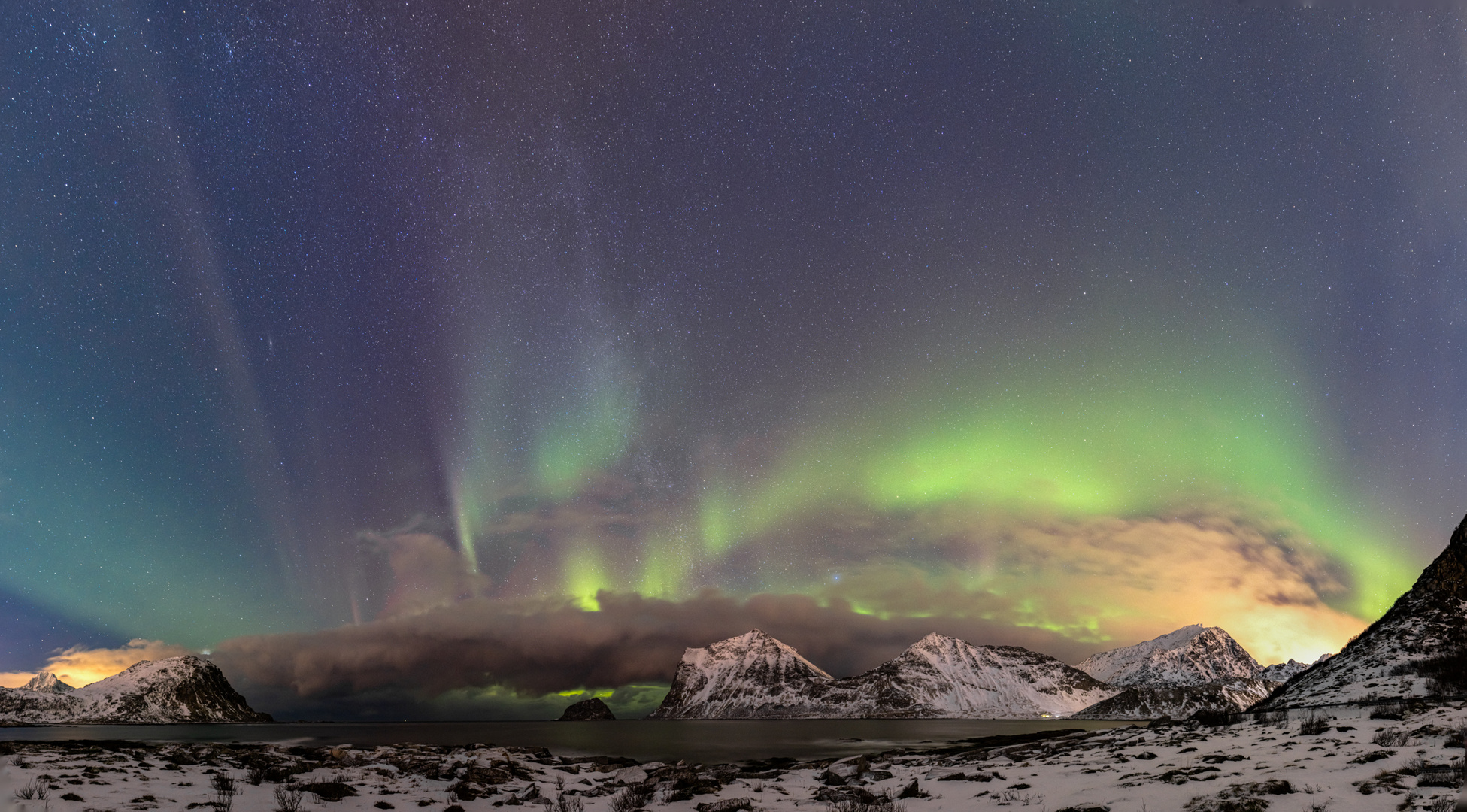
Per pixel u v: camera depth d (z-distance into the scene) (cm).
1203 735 4959
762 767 7106
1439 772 2425
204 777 4047
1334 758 3097
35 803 2931
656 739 18675
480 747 6588
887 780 4675
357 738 18788
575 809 3647
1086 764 4122
